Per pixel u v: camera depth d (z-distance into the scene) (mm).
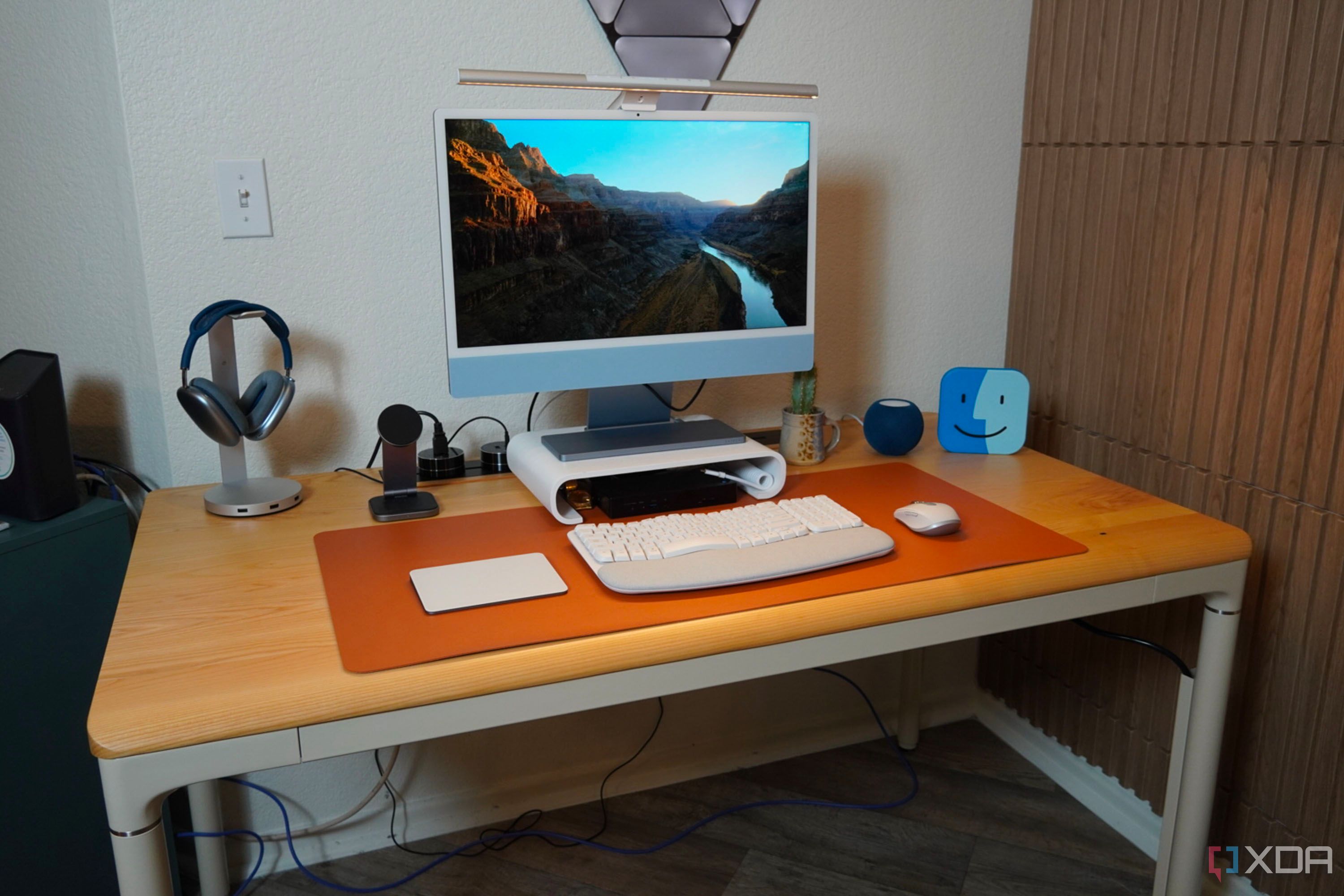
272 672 882
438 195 1176
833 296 1742
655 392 1448
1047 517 1275
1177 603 1567
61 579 1332
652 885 1614
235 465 1371
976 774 1902
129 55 1285
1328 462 1305
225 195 1369
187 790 1571
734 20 1549
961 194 1783
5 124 1415
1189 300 1482
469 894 1599
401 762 1684
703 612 998
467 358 1233
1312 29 1255
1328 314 1275
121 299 1476
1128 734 1698
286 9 1339
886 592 1051
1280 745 1431
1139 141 1537
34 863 1360
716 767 1904
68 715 1371
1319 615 1347
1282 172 1312
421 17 1405
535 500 1370
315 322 1462
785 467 1345
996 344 1899
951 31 1693
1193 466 1514
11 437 1299
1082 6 1617
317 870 1653
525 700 932
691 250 1312
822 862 1663
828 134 1665
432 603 1005
